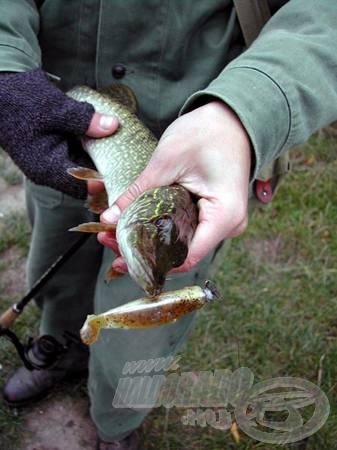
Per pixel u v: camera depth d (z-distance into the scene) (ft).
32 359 3.34
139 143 2.21
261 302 3.96
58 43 2.36
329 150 5.14
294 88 1.68
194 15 2.14
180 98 2.29
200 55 2.24
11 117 2.05
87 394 3.51
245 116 1.61
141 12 2.16
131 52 2.26
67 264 2.97
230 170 1.58
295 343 3.75
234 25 2.20
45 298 3.16
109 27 2.21
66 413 3.43
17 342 2.94
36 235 2.93
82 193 2.09
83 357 3.47
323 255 4.33
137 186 1.67
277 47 1.74
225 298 3.95
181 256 1.49
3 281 4.01
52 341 3.27
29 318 3.77
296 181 4.83
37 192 2.71
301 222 4.53
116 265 1.71
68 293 3.10
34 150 2.05
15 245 4.23
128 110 2.29
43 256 2.97
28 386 3.36
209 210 1.56
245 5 2.10
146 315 1.52
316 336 3.79
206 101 1.71
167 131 1.68
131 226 1.51
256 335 3.77
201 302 1.55
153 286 1.42
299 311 3.94
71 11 2.26
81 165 2.30
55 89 2.11
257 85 1.65
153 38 2.21
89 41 2.31
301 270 4.21
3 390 3.40
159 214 1.51
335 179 4.89
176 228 1.49
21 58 2.12
